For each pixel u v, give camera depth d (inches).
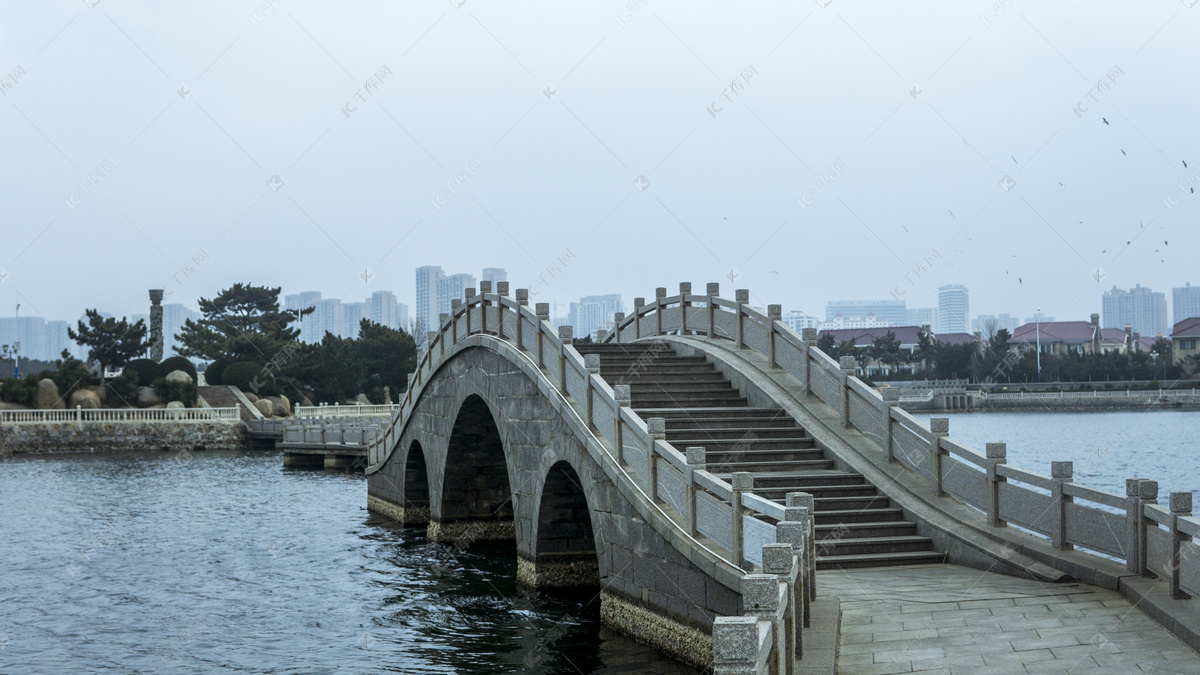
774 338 789.2
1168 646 372.8
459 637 635.5
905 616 427.5
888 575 518.0
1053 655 364.5
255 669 575.2
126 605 755.4
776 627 277.0
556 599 731.4
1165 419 2891.2
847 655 369.7
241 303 3506.4
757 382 756.0
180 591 805.9
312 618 702.5
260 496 1504.7
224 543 1051.3
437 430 1032.8
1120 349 4279.0
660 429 559.8
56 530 1153.4
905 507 589.0
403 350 3447.3
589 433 642.2
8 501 1439.5
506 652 593.0
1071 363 3683.6
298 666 579.2
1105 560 484.7
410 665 574.6
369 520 1232.2
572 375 689.0
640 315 1054.4
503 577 841.5
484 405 944.9
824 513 578.6
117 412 2591.0
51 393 2598.4
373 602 751.1
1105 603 439.8
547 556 748.0
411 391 1138.7
